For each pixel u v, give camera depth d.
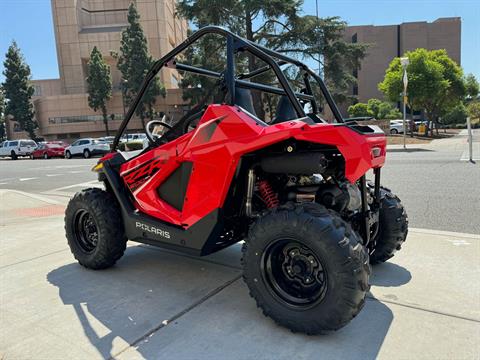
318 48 27.47
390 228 3.45
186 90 35.69
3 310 3.03
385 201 3.49
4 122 63.66
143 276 3.67
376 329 2.54
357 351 2.30
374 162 2.75
